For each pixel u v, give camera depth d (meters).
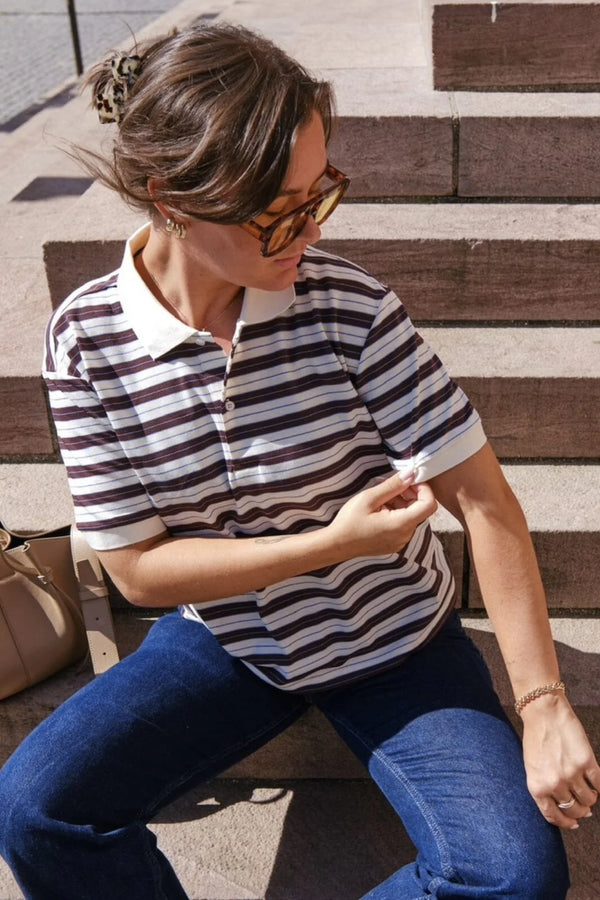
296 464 1.50
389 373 1.49
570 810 1.45
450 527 2.15
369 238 2.55
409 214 2.71
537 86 2.93
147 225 1.56
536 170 2.74
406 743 1.56
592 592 2.21
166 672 1.67
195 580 1.51
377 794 2.12
